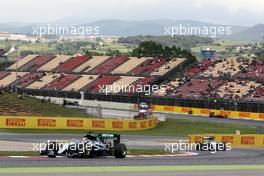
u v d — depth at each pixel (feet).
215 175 106.73
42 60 638.53
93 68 569.64
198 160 139.33
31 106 337.31
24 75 595.88
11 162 118.01
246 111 400.06
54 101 460.96
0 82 587.68
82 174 100.42
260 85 437.99
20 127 266.57
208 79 476.95
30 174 98.02
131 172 106.42
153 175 103.35
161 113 431.84
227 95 424.87
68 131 265.13
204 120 372.38
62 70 588.09
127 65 556.10
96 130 277.85
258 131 288.71
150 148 201.67
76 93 495.41
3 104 324.60
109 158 146.20
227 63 510.99
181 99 439.22
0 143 194.90
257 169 119.75
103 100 476.13
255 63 498.28
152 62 547.90
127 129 291.58
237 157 162.71
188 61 542.57
